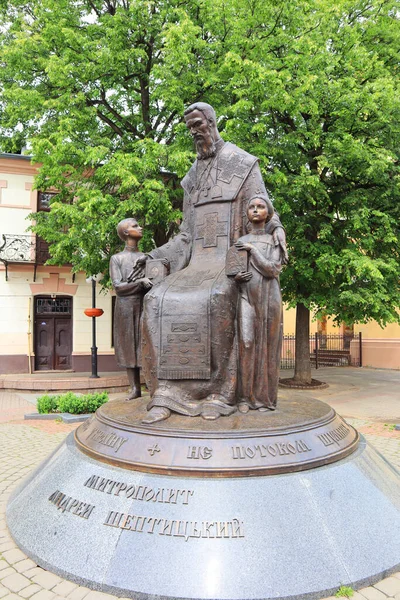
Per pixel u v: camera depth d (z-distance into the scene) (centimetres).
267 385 429
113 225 1081
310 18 1137
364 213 1101
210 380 414
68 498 361
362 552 320
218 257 487
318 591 292
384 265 1082
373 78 1173
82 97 1143
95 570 307
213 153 511
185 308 417
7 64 1388
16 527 378
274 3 1096
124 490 340
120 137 1370
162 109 1321
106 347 1830
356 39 1181
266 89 1035
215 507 320
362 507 350
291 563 300
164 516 320
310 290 1293
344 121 1125
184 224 535
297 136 1151
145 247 1206
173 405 402
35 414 938
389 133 1141
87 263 1282
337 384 1486
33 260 1727
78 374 1728
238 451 348
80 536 330
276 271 425
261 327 423
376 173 1131
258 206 439
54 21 1230
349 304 1161
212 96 1127
